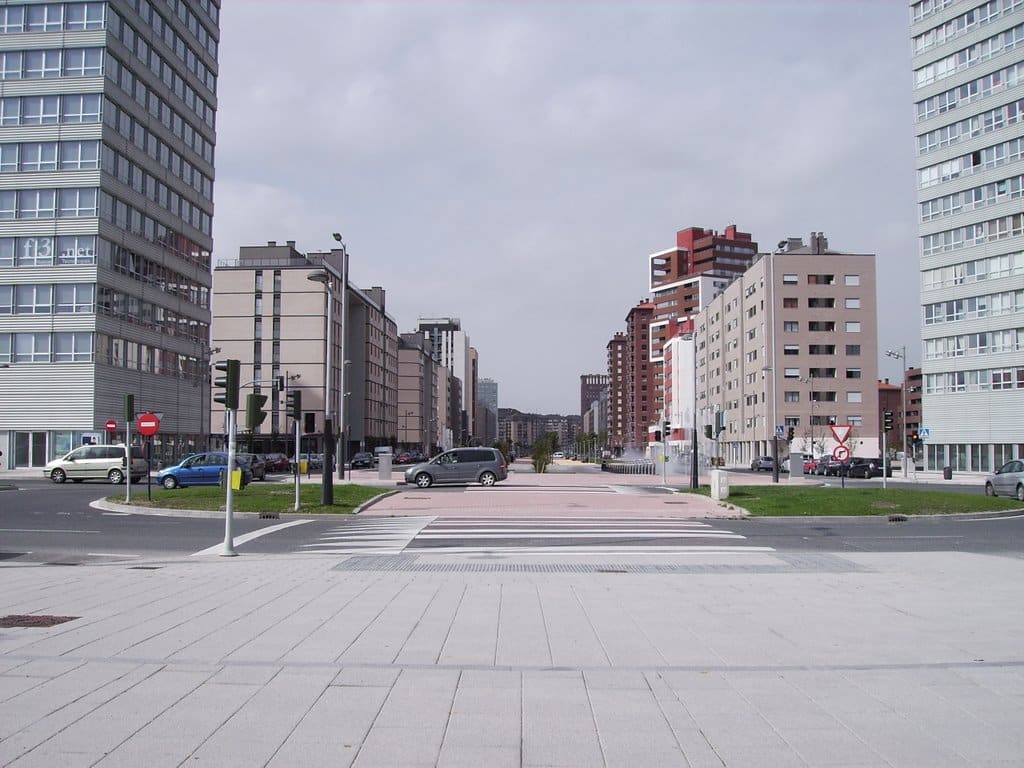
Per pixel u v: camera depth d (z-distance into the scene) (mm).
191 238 62906
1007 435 56250
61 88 49188
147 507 23188
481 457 34781
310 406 87375
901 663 6516
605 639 7344
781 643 7215
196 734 4797
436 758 4469
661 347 155125
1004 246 56406
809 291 84188
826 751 4602
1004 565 12805
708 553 14805
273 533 18219
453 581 10867
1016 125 55594
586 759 4473
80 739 4699
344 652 6789
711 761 4453
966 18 59094
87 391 48156
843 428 29656
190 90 62594
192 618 8195
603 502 26172
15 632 7484
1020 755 4555
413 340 155875
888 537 17766
